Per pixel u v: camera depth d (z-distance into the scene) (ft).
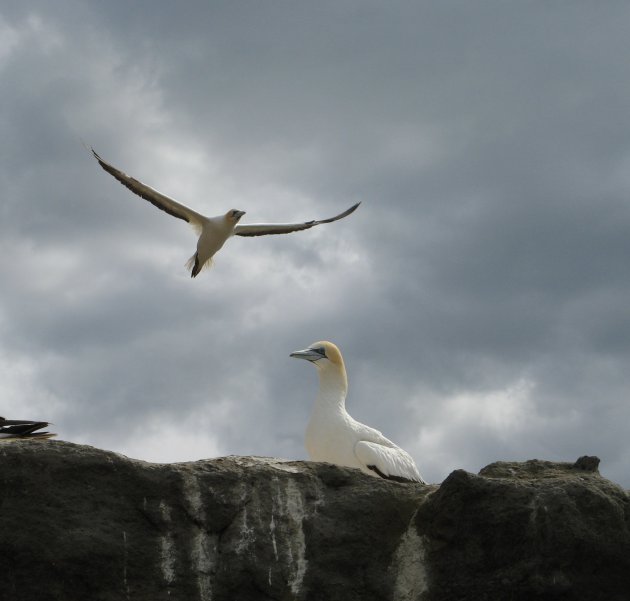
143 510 52.80
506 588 52.34
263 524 53.72
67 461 52.65
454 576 53.11
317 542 53.83
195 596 52.34
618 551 52.47
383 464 65.16
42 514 51.90
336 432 66.85
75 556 51.62
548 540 52.03
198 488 53.62
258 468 54.75
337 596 53.26
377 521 54.49
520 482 53.57
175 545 52.75
